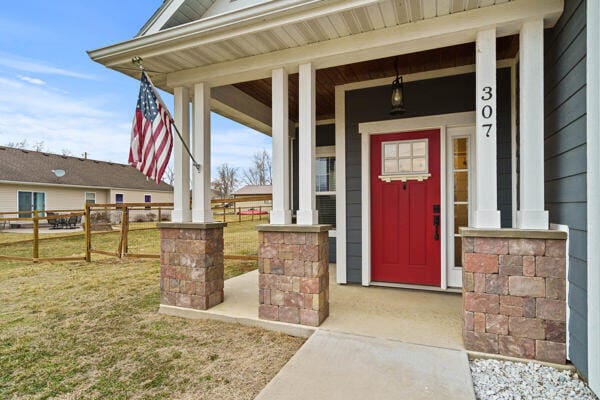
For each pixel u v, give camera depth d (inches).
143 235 427.2
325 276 115.4
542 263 84.2
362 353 88.9
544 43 99.3
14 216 604.1
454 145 152.4
